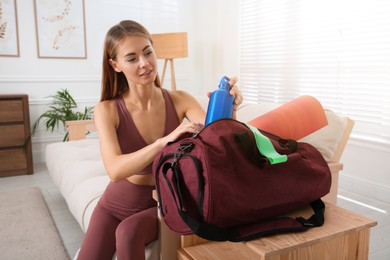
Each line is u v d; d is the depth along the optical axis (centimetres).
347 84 305
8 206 271
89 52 411
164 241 121
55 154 269
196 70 474
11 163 351
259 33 404
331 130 161
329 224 107
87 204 177
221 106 113
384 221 241
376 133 285
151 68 126
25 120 350
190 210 95
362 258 113
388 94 273
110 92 141
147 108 138
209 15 461
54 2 387
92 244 133
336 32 311
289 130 142
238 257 117
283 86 376
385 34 271
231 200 92
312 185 107
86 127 306
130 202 133
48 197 296
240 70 439
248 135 99
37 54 387
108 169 120
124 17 423
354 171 302
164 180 102
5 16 368
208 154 93
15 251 204
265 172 100
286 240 96
